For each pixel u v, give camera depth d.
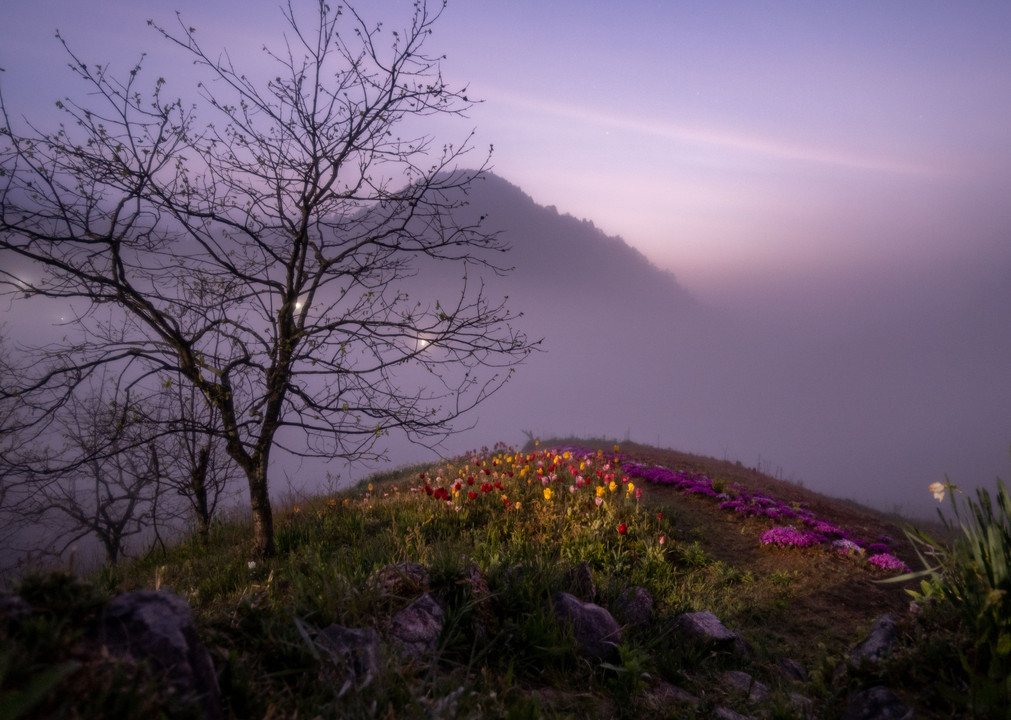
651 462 18.67
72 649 1.82
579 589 5.60
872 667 3.23
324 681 2.76
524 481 12.87
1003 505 3.15
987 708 2.50
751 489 15.56
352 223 7.63
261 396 7.59
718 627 5.96
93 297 6.57
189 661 2.15
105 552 11.25
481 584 4.70
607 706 3.73
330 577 4.41
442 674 3.47
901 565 10.06
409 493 13.12
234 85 6.68
